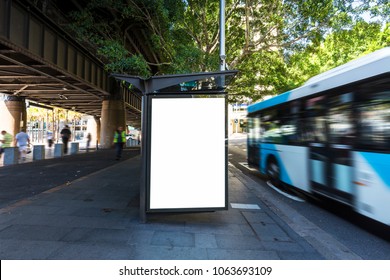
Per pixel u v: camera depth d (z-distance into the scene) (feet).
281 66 57.98
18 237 15.05
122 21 50.62
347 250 14.84
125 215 19.34
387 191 15.52
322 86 22.50
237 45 53.36
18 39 43.62
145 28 53.98
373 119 16.74
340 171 19.99
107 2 42.04
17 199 24.25
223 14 37.37
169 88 18.93
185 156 17.78
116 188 28.19
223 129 17.94
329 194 21.34
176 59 42.50
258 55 55.11
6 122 95.61
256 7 49.14
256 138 38.58
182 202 17.72
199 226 17.65
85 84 75.72
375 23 42.16
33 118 229.04
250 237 16.07
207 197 17.81
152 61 90.38
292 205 25.32
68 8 58.85
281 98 30.32
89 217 18.72
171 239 15.33
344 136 19.51
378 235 17.89
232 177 37.81
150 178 17.62
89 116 208.13
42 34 50.39
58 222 17.57
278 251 14.29
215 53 52.19
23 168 43.98
